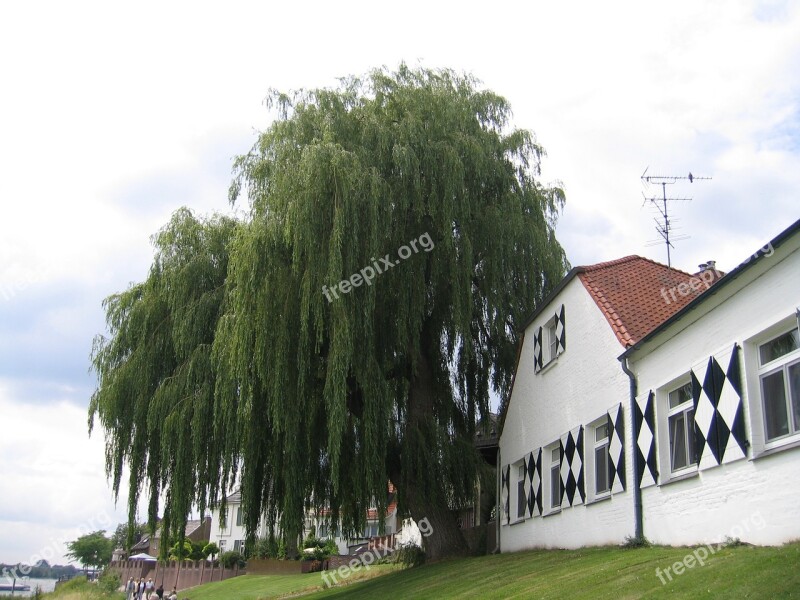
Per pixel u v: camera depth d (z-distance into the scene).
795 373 9.43
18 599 36.66
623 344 13.69
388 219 17.66
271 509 19.55
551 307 17.91
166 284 21.66
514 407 20.23
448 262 19.09
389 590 17.30
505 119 21.95
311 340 17.20
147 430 20.67
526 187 21.36
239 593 36.41
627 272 16.91
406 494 20.00
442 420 20.80
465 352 19.28
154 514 20.88
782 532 9.23
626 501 13.35
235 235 19.41
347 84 20.47
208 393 19.55
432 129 19.45
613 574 10.58
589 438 15.34
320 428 18.27
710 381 10.98
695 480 11.24
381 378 17.55
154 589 38.12
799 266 9.31
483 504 23.80
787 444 9.31
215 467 19.58
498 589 12.56
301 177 17.06
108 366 22.27
